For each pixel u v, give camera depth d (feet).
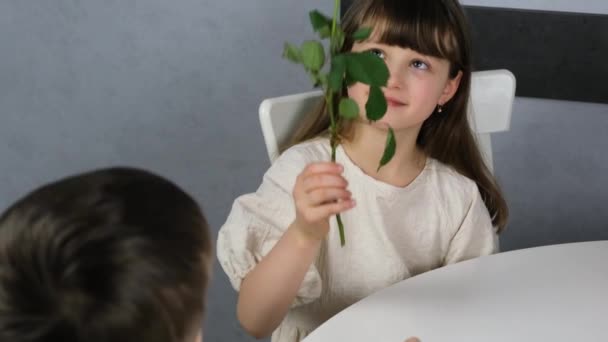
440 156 4.30
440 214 4.15
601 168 6.63
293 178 3.79
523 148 6.69
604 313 3.18
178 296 1.71
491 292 3.30
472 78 4.43
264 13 6.61
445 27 3.64
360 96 3.59
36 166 7.27
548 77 6.33
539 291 3.31
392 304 3.20
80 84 6.98
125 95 6.98
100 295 1.60
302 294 3.66
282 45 6.70
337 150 3.98
